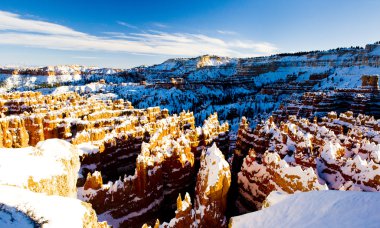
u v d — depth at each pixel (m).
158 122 84.12
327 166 45.91
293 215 24.72
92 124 77.25
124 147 70.12
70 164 25.52
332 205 23.59
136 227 45.97
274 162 43.03
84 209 19.23
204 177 39.50
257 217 27.09
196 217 38.22
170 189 52.81
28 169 21.67
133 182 46.09
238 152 74.81
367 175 38.00
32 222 15.95
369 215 20.22
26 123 67.81
